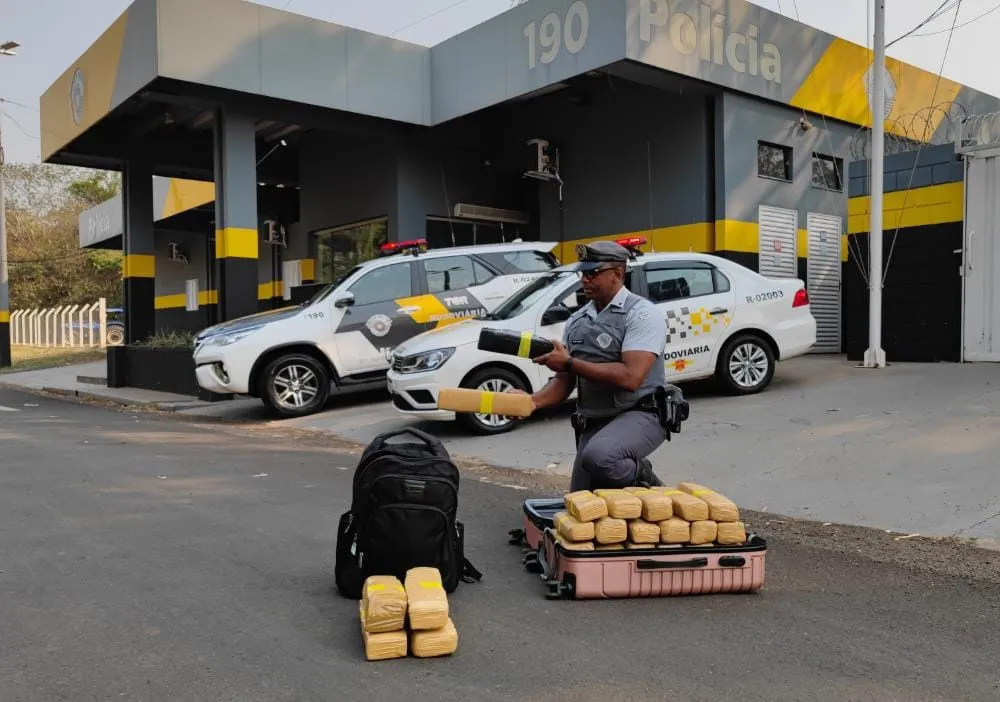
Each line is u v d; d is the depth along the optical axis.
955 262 10.50
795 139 14.14
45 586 4.01
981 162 10.22
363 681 2.99
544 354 4.13
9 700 2.84
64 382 18.05
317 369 10.62
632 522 3.88
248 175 13.77
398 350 8.92
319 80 13.74
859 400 8.38
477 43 13.90
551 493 6.16
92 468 7.04
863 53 15.07
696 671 3.08
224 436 9.30
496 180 16.67
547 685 2.96
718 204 13.04
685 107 13.31
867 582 4.09
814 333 9.66
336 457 7.79
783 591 3.98
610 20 11.61
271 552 4.58
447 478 3.79
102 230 26.38
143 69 12.77
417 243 11.22
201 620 3.58
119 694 2.89
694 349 8.95
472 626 3.53
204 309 25.88
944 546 4.61
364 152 16.77
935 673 3.07
